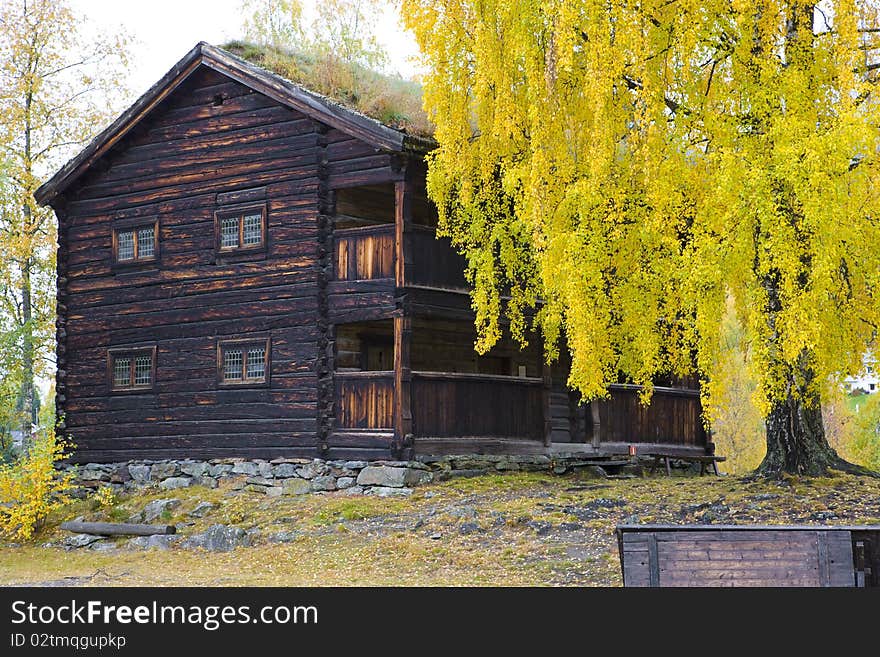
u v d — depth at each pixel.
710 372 14.94
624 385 23.98
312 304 21.27
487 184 18.28
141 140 24.05
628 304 15.68
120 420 23.88
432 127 22.55
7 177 33.00
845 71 14.15
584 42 15.82
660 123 14.85
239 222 22.45
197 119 23.23
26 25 32.81
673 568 10.41
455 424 20.91
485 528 16.59
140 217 23.92
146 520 20.33
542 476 21.17
